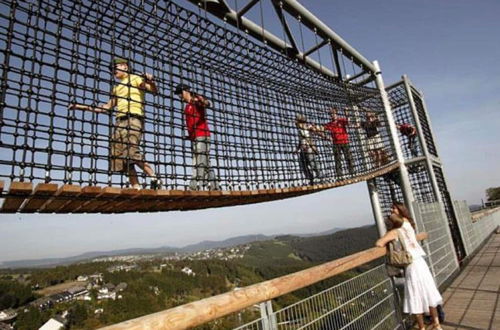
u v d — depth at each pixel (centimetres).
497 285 520
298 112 354
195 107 246
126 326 97
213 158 234
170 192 179
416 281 341
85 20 179
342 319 236
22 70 144
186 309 119
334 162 409
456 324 380
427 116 798
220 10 360
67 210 183
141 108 211
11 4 147
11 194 132
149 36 213
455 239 746
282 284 176
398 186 720
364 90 559
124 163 185
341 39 511
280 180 295
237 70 283
